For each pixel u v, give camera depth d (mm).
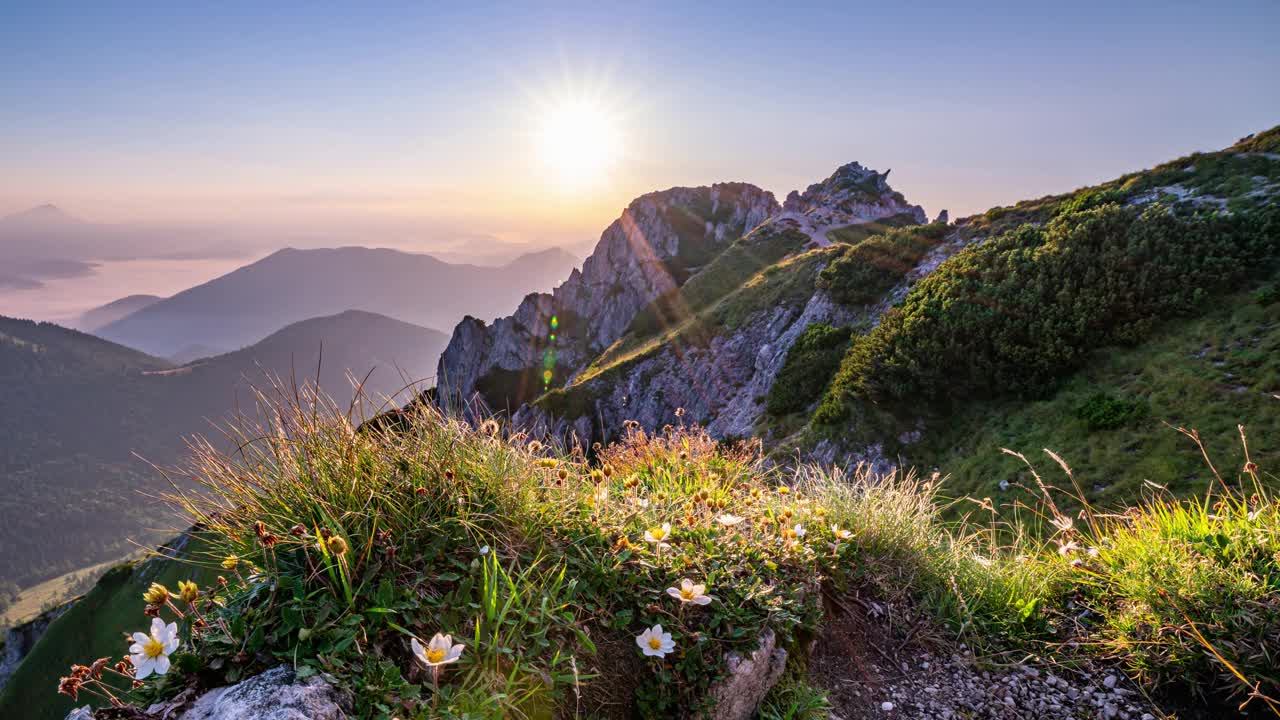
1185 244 26906
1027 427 23906
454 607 3375
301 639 2984
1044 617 5160
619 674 3648
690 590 3727
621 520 4461
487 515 3832
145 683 2885
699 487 5660
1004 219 45406
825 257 60469
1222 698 4359
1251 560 4695
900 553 5664
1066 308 26391
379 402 4086
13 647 53406
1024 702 4488
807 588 4602
